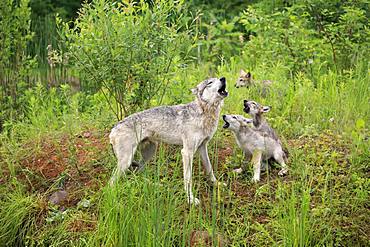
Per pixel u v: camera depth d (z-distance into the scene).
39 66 10.91
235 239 5.83
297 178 6.71
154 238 5.52
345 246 5.76
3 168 7.58
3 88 9.56
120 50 7.16
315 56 10.45
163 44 7.35
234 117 6.74
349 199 6.29
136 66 7.14
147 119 6.48
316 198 6.38
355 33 10.81
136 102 7.58
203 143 6.65
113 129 6.50
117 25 7.27
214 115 6.47
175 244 5.85
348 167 6.92
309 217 6.04
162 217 5.79
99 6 7.39
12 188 7.09
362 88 8.90
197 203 6.27
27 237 6.34
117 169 6.44
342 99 8.75
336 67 10.32
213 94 6.36
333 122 8.14
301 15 11.15
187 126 6.44
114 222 5.85
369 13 11.48
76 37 7.30
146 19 7.28
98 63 7.29
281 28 10.98
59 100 9.34
